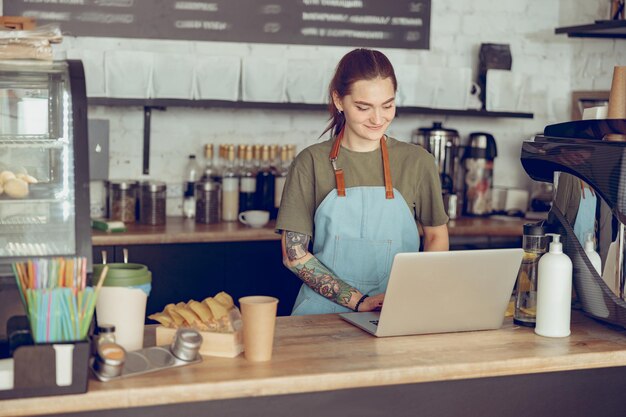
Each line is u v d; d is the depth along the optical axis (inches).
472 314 83.7
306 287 102.7
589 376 79.4
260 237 156.6
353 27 179.5
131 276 74.0
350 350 76.9
